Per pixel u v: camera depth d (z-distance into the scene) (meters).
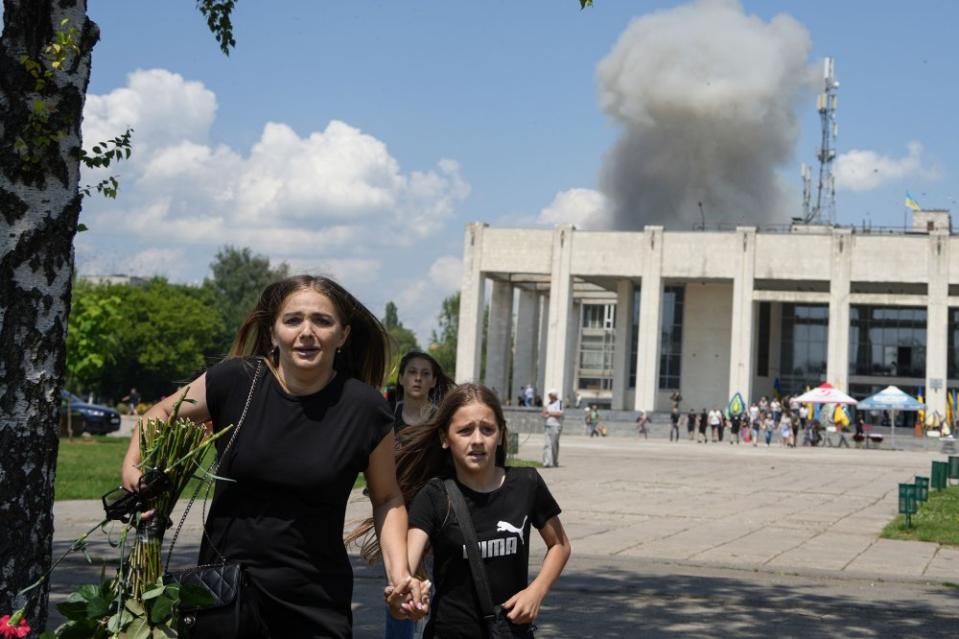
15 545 5.31
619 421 70.62
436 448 4.90
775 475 29.34
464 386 4.85
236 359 4.22
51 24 5.62
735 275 73.12
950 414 65.81
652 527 16.09
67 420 40.22
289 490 4.02
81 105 5.70
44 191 5.54
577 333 97.12
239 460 4.02
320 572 4.04
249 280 142.12
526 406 77.25
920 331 78.06
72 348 37.72
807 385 79.62
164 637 3.84
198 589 3.83
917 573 12.05
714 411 62.41
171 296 110.06
